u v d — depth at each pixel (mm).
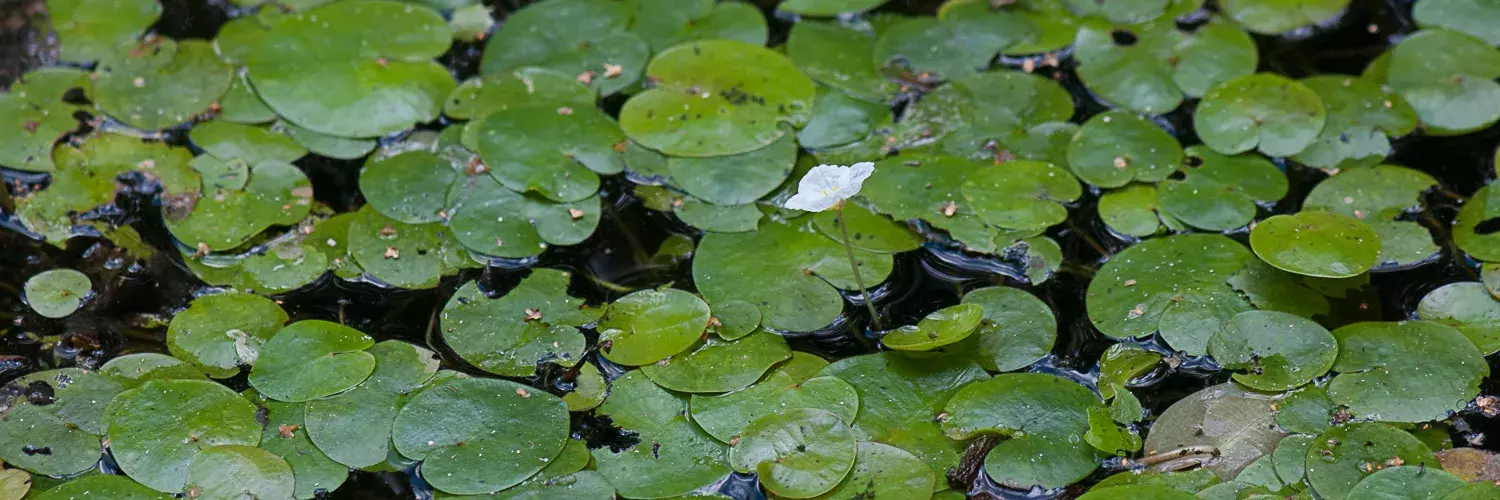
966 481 1762
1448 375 1885
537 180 2340
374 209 2299
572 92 2586
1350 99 2531
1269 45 2746
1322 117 2451
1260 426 1832
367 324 2072
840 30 2807
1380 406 1842
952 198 2303
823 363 1972
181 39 2777
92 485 1757
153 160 2412
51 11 2832
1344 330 1975
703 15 2830
